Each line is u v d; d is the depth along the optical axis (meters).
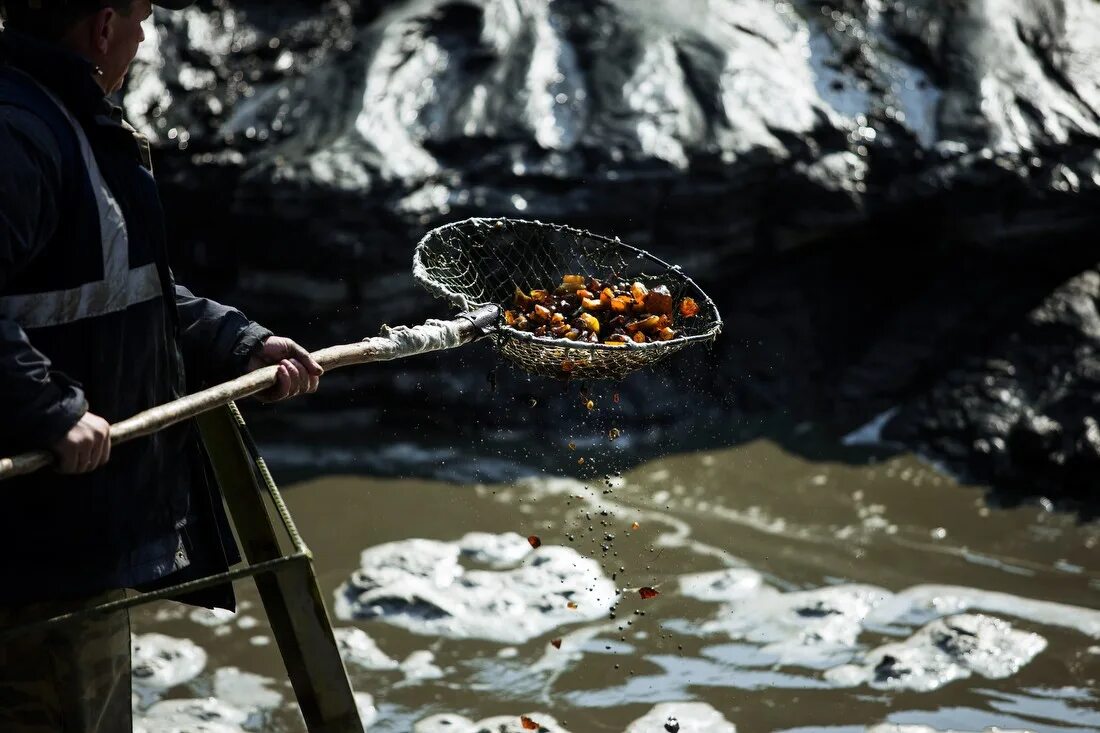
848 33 15.68
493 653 10.23
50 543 6.10
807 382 15.02
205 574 7.04
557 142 14.23
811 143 14.59
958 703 9.53
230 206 14.20
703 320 8.18
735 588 11.21
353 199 13.81
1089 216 14.61
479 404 14.35
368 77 14.89
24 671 6.28
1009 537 12.37
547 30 15.36
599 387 14.54
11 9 6.02
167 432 6.61
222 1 15.64
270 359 6.94
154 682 9.72
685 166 14.11
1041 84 15.23
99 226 6.00
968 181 14.57
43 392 5.48
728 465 13.73
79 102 5.96
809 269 15.41
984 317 14.84
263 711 9.41
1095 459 13.07
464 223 8.16
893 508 12.91
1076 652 10.23
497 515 12.58
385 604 10.81
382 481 13.25
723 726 9.21
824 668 10.02
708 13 15.62
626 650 10.27
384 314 14.12
